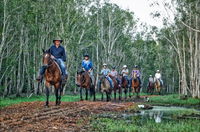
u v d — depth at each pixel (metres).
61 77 15.78
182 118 13.07
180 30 33.97
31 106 15.59
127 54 63.22
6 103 18.84
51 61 15.09
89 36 48.12
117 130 9.10
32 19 33.19
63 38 35.75
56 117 11.33
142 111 16.02
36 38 37.12
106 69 24.31
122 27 55.09
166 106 21.02
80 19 40.31
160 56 73.31
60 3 36.31
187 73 41.62
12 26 35.97
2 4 31.62
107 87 23.55
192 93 32.72
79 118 11.47
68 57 37.69
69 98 26.45
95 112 14.04
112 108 16.22
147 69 73.62
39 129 8.82
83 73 21.95
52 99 25.06
